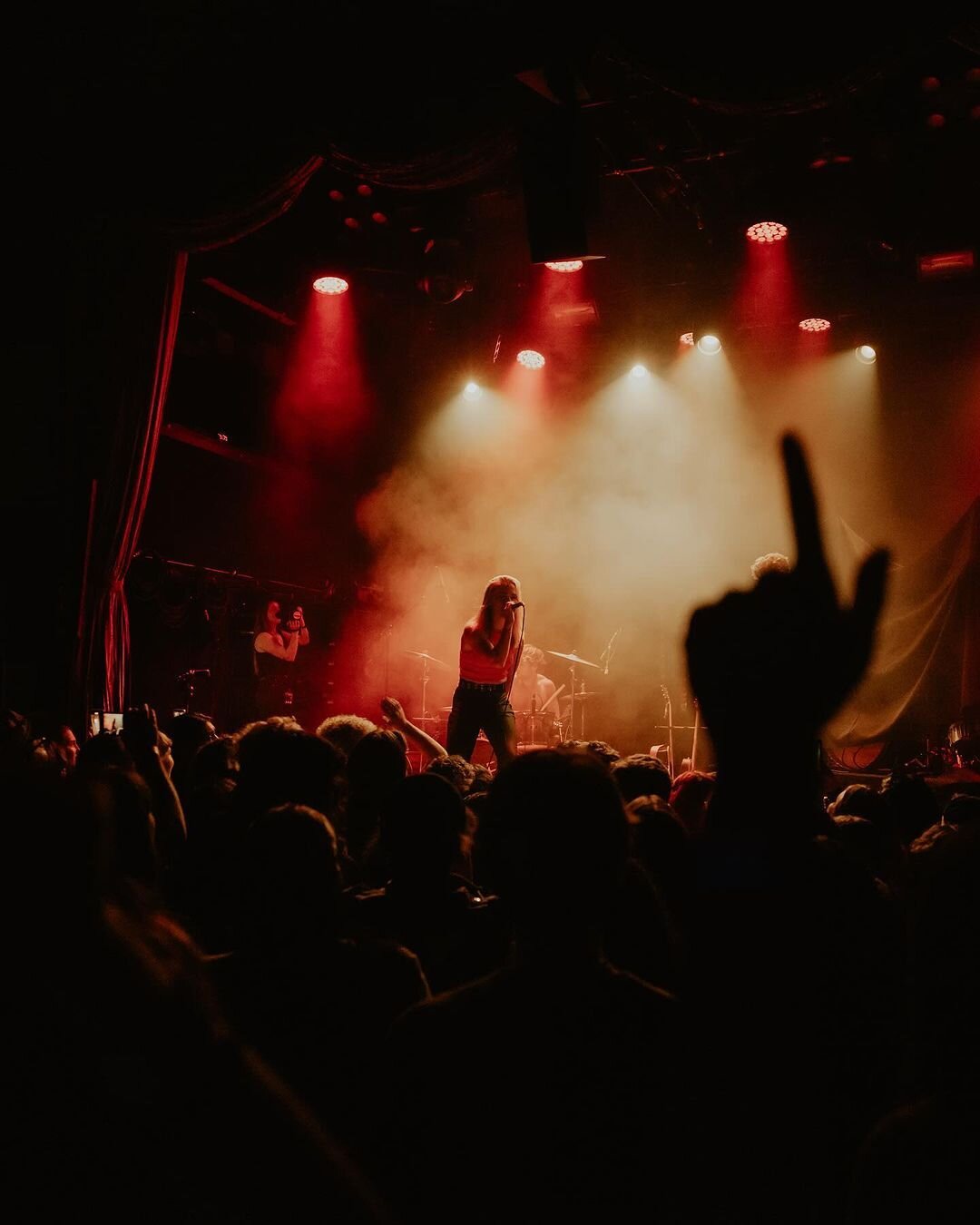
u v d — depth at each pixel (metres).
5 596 8.02
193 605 10.62
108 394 7.84
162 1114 0.75
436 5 6.44
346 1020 1.64
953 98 7.24
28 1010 0.76
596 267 10.09
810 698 1.40
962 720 9.00
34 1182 0.74
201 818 3.02
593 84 7.16
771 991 1.33
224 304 10.85
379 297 10.30
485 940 2.13
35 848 0.78
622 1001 1.19
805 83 5.39
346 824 2.80
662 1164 1.18
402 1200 1.13
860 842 2.59
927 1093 0.92
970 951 0.91
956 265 8.88
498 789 1.26
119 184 7.41
